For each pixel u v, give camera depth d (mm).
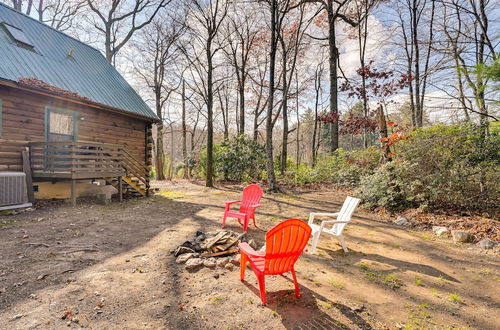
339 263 4027
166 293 2967
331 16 14781
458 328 2471
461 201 6684
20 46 8914
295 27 19516
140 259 3916
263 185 14703
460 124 6867
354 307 2791
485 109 4078
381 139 7957
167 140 45812
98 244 4512
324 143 29500
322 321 2527
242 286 3195
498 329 2461
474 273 3705
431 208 7105
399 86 8469
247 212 5840
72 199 7660
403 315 2666
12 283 3068
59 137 9055
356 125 10281
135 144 12211
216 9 13828
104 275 3357
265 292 3062
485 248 4676
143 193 10484
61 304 2676
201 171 19844
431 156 7074
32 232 5047
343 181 12289
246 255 3197
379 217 7207
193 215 7094
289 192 12148
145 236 5074
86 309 2605
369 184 8070
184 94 25688
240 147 17141
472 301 2965
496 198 6336
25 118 8031
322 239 5266
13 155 7625
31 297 2787
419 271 3760
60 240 4652
